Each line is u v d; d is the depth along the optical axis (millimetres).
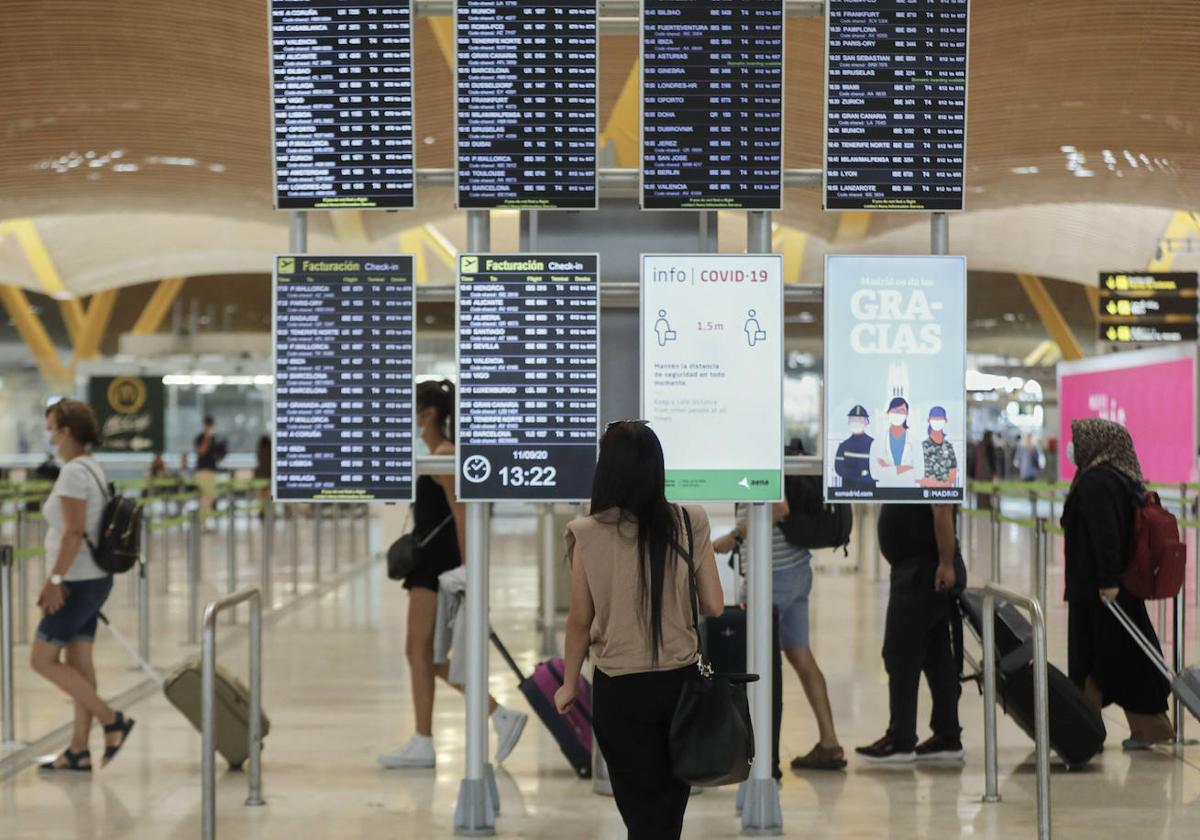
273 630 12992
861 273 5887
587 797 6707
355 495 5797
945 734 7375
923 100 5828
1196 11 12766
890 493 5891
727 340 5855
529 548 22312
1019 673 6988
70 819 6273
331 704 9266
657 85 5758
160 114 16438
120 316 48531
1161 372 26844
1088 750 7062
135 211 22094
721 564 12430
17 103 15820
